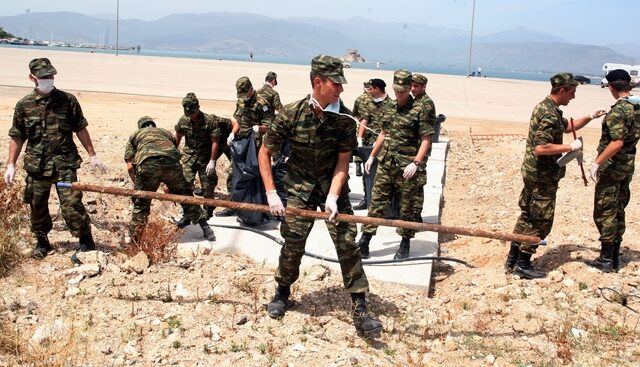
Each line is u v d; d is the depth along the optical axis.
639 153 14.90
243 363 4.06
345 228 4.57
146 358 4.09
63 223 6.65
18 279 5.19
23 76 30.19
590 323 5.08
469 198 10.90
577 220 7.84
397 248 6.81
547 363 4.48
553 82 5.55
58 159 5.48
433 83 50.03
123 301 4.88
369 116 8.79
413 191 6.21
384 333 4.77
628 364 4.47
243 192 7.26
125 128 14.08
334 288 5.36
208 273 5.58
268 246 6.61
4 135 11.49
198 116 7.65
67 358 4.00
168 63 62.19
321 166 4.54
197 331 4.44
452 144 16.75
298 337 4.45
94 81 30.97
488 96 37.31
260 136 7.34
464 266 6.62
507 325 5.09
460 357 4.54
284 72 50.16
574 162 11.79
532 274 5.95
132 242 6.18
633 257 6.46
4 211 6.35
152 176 6.11
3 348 4.08
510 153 14.28
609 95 42.84
